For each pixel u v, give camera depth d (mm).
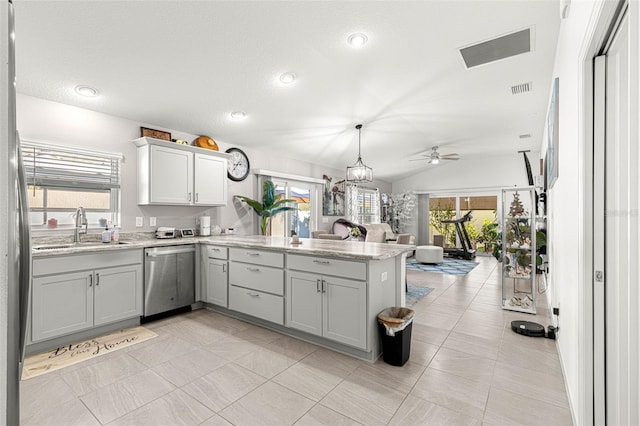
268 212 4891
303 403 1901
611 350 1458
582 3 1584
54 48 2426
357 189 7953
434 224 9328
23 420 1740
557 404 1893
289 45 2748
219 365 2365
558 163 2623
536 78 3510
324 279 2633
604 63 1517
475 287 4844
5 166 586
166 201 3688
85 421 1737
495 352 2592
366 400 1933
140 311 3203
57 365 2352
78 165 3289
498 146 6930
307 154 5973
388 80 3490
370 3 2303
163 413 1805
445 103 4227
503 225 3756
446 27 2586
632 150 1180
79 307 2777
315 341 2789
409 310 2584
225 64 2926
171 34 2451
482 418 1765
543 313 3594
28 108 2955
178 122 3881
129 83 2994
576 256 1741
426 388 2064
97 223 3430
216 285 3555
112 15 2207
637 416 1198
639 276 1137
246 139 4746
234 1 2211
